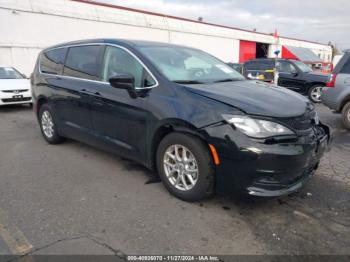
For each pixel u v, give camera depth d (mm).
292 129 2965
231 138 2896
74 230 2857
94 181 3949
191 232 2832
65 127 5055
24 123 7691
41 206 3305
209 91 3273
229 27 30891
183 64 4031
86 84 4453
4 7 15188
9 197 3516
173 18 25000
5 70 10828
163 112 3357
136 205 3320
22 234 2801
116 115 3961
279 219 3059
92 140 4527
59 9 17453
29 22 16234
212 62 4535
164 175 3543
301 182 3152
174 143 3350
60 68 5129
